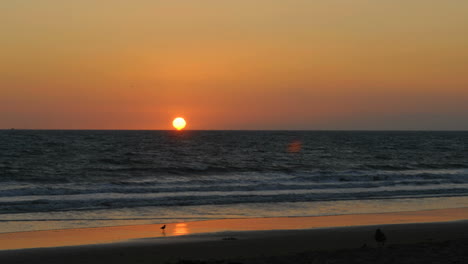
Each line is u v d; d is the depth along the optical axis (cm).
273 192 3275
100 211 2475
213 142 11869
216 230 2012
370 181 4178
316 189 3525
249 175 4616
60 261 1475
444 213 2509
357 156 7688
